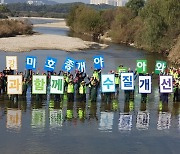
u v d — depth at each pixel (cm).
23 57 7706
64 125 3253
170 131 3225
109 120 3450
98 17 16200
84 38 14612
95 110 3747
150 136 3088
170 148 2855
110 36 14838
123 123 3381
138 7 17212
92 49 10431
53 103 3922
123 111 3762
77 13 18338
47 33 16312
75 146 2803
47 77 4394
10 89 3859
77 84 4212
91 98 4041
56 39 11981
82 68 4828
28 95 4212
